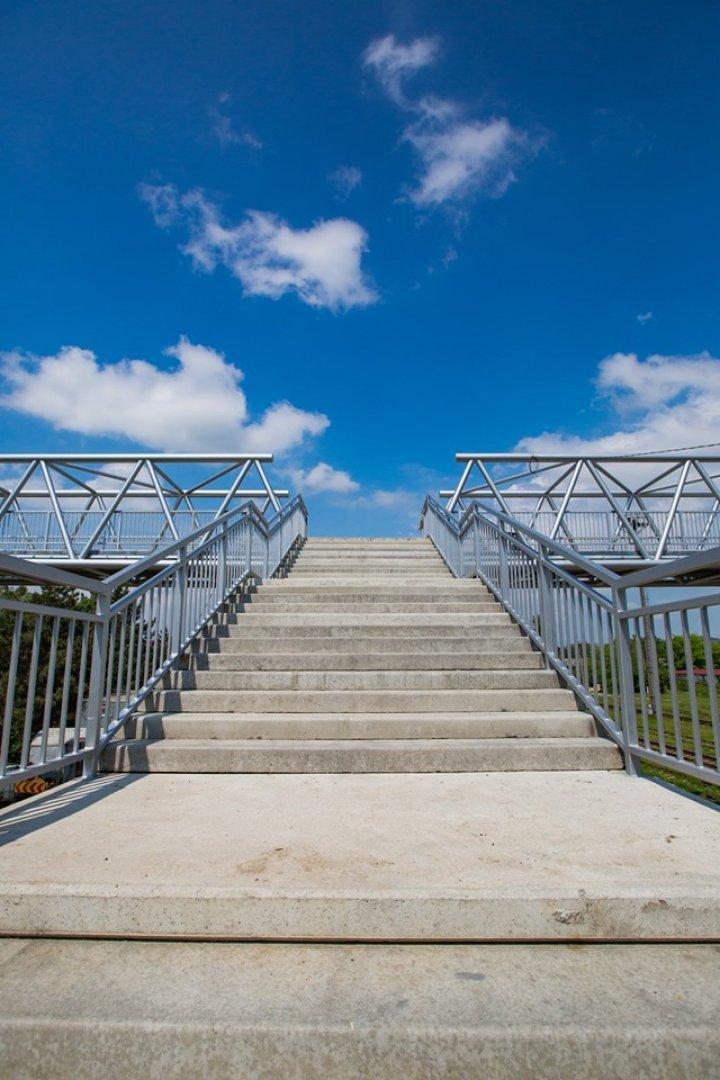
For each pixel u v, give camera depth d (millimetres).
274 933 2002
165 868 2281
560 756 4051
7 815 3033
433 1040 1524
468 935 1989
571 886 2086
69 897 2047
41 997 1674
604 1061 1511
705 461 17406
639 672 3812
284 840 2631
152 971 1822
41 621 3201
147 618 4980
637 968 1831
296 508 13602
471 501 9430
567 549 5039
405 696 4910
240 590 7801
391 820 2941
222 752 4008
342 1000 1655
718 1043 1527
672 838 2641
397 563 10766
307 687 5273
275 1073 1516
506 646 5934
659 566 3459
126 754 4023
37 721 15273
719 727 2922
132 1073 1530
